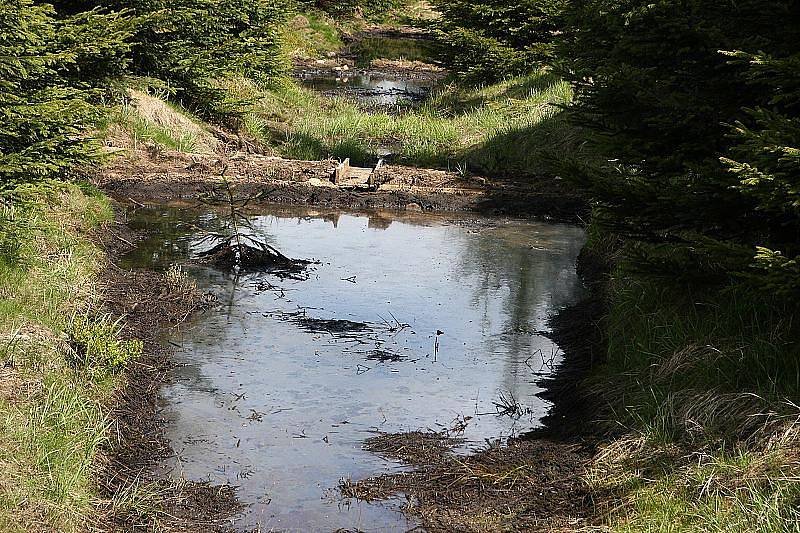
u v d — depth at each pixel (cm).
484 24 2988
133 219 1551
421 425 839
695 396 725
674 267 835
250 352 998
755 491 596
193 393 887
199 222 1557
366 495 709
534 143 2092
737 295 818
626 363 877
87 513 639
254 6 2575
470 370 974
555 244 1505
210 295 1179
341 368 967
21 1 891
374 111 2858
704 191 781
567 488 704
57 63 1084
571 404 875
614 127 884
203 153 2034
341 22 5172
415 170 2011
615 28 942
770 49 801
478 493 712
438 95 3056
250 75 2641
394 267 1348
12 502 598
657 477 668
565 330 1095
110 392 834
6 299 902
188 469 741
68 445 685
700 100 826
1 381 732
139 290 1156
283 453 777
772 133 666
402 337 1065
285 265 1333
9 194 925
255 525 663
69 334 873
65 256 1126
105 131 1895
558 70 937
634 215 845
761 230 795
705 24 835
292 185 1841
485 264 1378
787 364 721
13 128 918
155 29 2056
